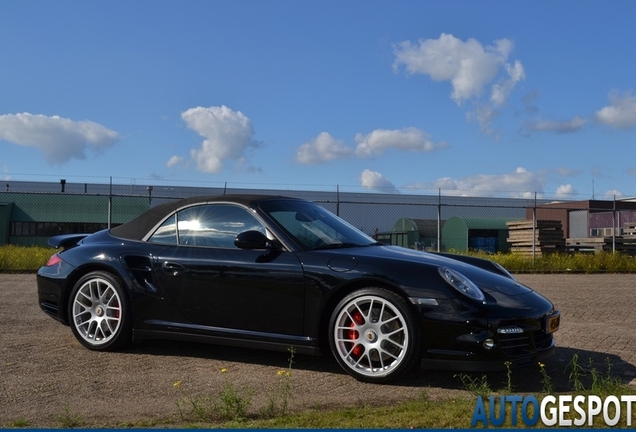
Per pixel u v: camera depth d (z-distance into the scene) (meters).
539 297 4.72
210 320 4.95
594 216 27.61
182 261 5.05
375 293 4.40
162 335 5.12
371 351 4.42
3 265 13.77
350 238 5.20
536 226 20.08
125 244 5.39
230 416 3.58
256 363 4.98
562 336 6.38
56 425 3.45
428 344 4.27
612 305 8.97
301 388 4.27
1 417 3.63
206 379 4.50
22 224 21.80
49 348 5.48
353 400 3.98
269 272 4.71
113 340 5.26
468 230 24.69
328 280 4.52
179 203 5.44
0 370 4.71
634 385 4.39
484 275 4.73
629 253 20.73
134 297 5.20
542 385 4.43
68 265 5.50
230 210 5.16
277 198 5.38
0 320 6.89
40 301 5.69
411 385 4.35
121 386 4.30
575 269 17.16
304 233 4.97
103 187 29.88
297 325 4.63
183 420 3.52
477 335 4.20
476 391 4.09
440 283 4.33
